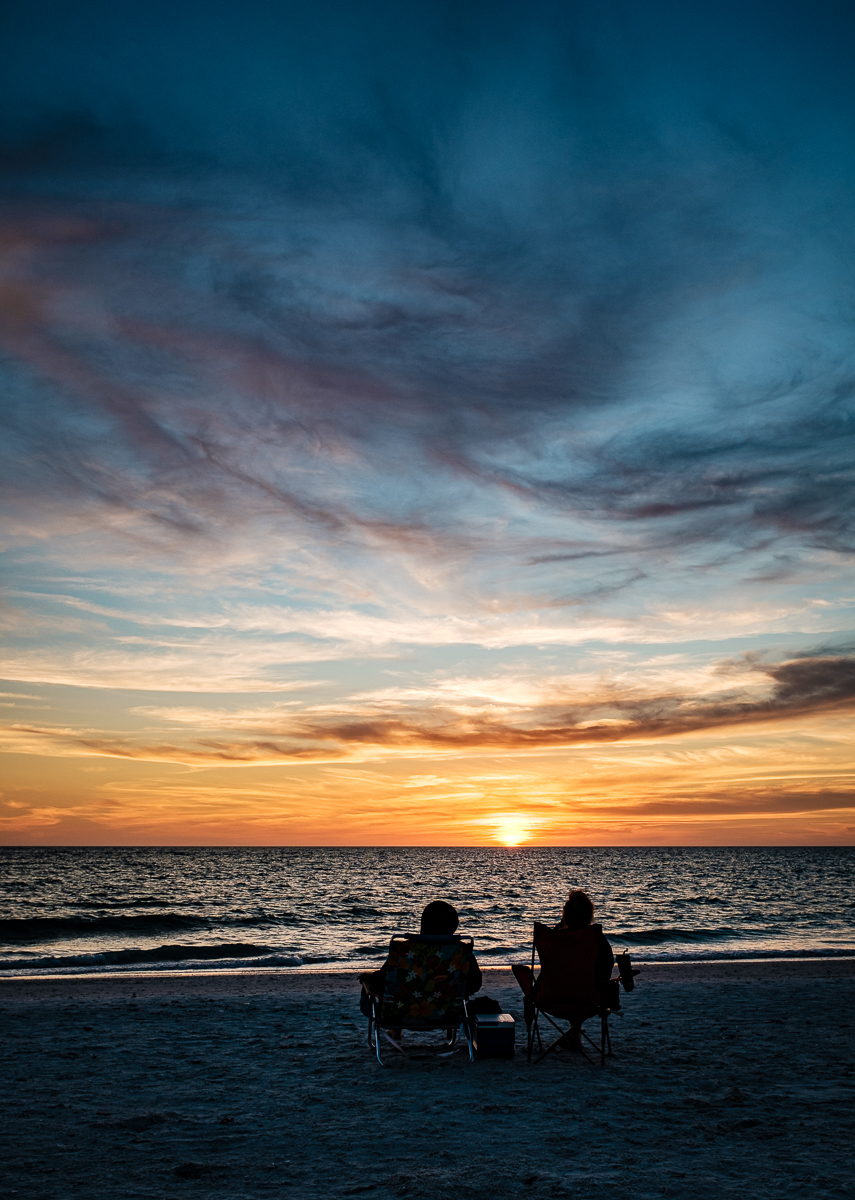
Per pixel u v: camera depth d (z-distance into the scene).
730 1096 5.11
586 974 5.98
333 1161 3.96
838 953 19.17
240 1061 6.34
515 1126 4.51
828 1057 6.48
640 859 143.38
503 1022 6.27
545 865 109.12
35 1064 6.25
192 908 35.97
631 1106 4.92
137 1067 6.14
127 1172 3.82
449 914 6.18
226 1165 3.91
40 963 17.81
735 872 86.56
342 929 26.94
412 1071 5.87
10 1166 3.90
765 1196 3.48
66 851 170.88
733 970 14.95
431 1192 3.52
